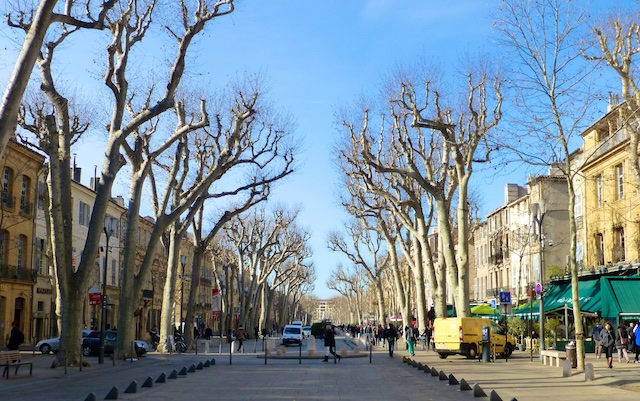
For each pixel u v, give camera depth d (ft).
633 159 84.17
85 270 85.46
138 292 105.81
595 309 104.06
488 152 105.40
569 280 122.42
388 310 334.85
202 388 60.64
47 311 161.58
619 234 125.18
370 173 121.60
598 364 88.33
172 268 129.59
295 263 290.35
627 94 78.79
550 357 90.22
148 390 58.34
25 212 146.10
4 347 135.44
